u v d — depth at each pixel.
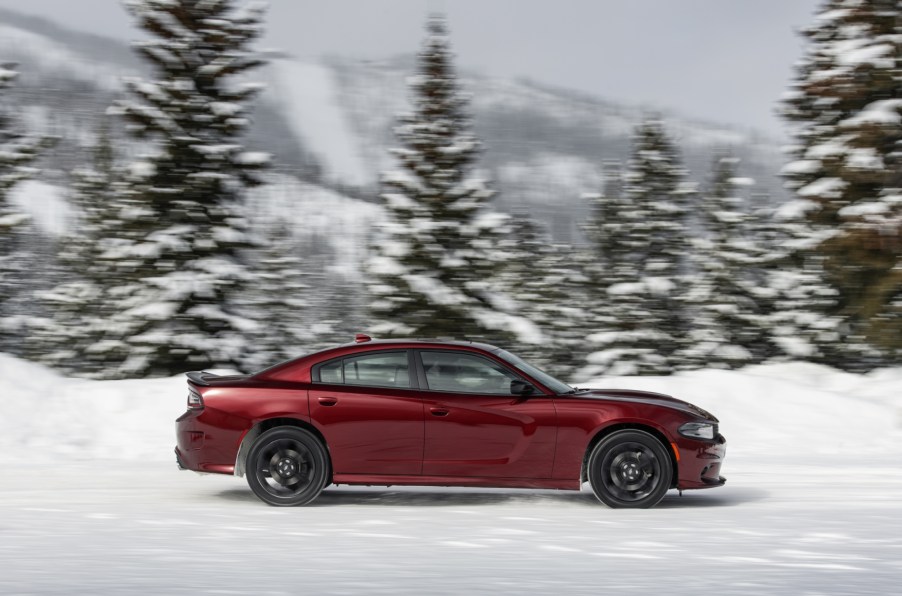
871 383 20.95
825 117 26.64
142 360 25.61
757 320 34.88
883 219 24.16
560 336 38.09
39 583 5.68
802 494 10.05
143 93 26.08
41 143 29.28
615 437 8.95
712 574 6.04
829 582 5.78
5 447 13.55
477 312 28.45
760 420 15.91
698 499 9.67
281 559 6.54
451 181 29.11
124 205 26.16
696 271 36.59
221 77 26.80
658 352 36.31
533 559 6.56
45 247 38.75
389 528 7.84
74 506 9.01
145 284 25.47
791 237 34.00
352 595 5.37
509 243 38.91
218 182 26.12
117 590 5.47
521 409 8.94
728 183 36.31
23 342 36.31
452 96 29.33
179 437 9.20
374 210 29.61
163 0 26.48
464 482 8.94
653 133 37.41
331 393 9.02
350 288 42.44
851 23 25.56
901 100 24.94
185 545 7.07
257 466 8.99
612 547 7.02
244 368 26.20
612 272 36.97
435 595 5.39
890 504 9.34
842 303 31.94
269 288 35.16
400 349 9.23
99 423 14.76
